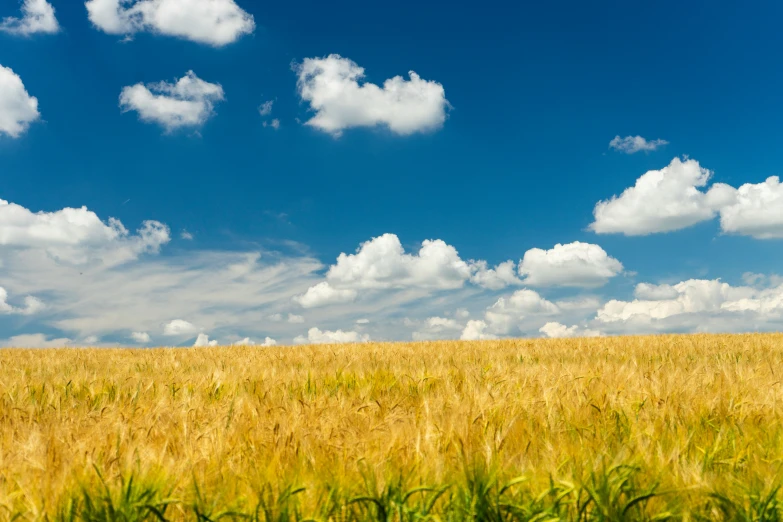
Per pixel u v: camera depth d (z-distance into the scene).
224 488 2.95
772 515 2.68
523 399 5.06
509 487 2.97
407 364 10.01
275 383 7.21
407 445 3.55
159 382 7.41
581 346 14.74
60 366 10.79
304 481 3.01
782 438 3.70
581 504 2.76
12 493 2.81
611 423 4.33
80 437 3.84
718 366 8.14
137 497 2.76
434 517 2.63
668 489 2.85
